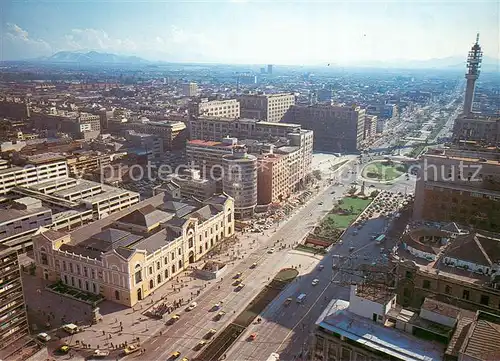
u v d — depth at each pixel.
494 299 114.00
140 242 169.25
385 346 88.81
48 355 129.50
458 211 183.88
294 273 181.12
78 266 165.88
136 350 132.00
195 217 195.88
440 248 139.62
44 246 173.38
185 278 178.00
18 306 128.88
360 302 99.50
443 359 83.88
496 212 175.62
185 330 142.50
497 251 126.19
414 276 125.12
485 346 80.00
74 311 153.75
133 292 157.00
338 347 94.38
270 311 153.12
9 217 196.38
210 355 130.00
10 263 124.94
